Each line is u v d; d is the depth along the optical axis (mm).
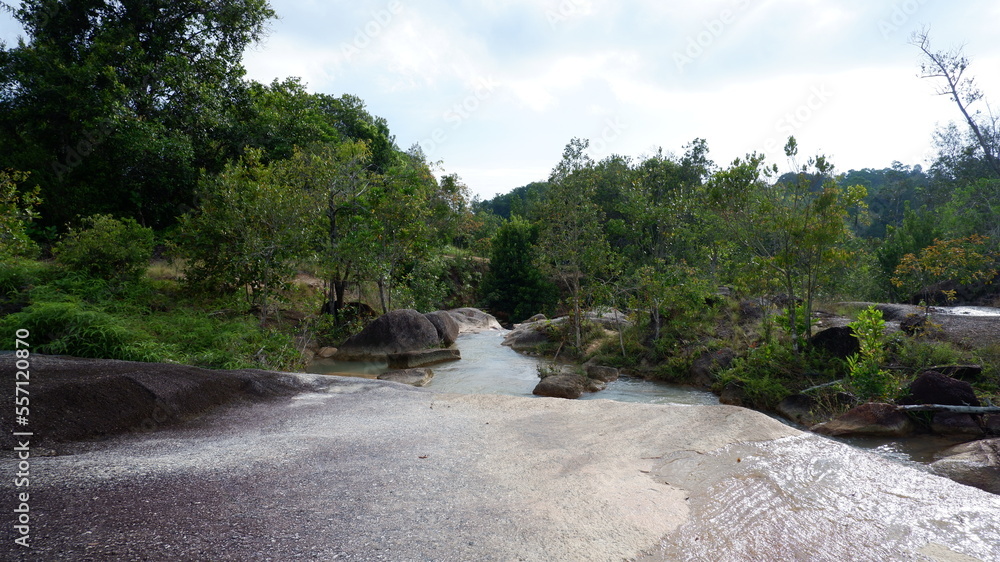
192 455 5195
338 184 17500
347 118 34875
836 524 3990
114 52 18875
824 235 10273
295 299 16453
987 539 3807
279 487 4391
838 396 8586
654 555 3424
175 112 20594
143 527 3549
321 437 5957
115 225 13625
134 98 19109
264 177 14430
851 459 5477
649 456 5469
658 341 13453
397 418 6934
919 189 48531
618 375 12695
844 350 9938
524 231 32406
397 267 21219
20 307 10898
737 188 11391
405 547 3410
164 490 4215
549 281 31062
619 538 3617
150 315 12023
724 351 11648
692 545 3576
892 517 4145
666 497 4387
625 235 29203
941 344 9547
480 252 39000
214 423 6527
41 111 17828
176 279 15898
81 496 4000
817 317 11523
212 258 14594
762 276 11906
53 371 6762
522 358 15391
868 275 20688
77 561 3061
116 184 19141
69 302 10156
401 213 19109
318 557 3254
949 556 3555
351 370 13320
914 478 4992
